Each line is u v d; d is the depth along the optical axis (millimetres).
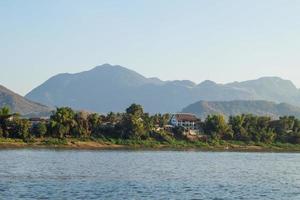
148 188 102875
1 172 124188
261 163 195375
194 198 91188
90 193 93250
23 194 89062
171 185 109375
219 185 112750
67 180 112562
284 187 113062
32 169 134875
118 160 182375
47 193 91188
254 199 92625
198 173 141500
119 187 103062
